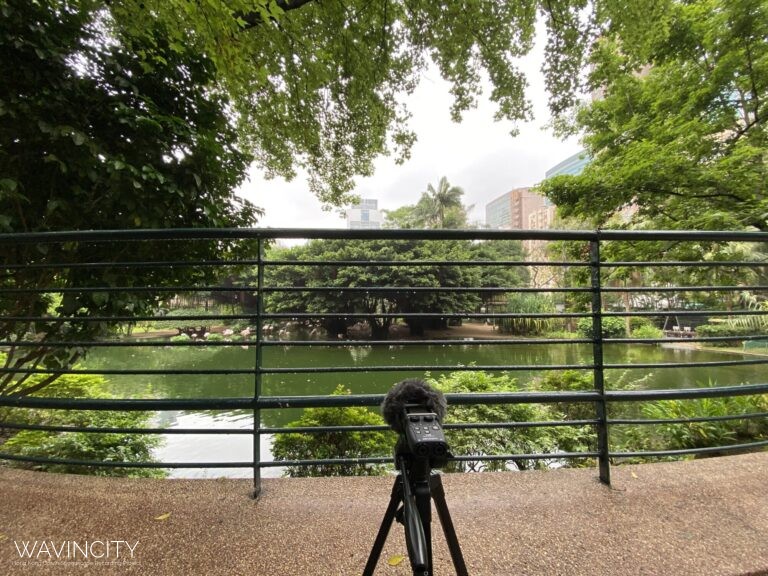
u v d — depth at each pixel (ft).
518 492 5.36
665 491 5.37
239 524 4.63
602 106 24.52
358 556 4.03
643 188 19.57
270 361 49.42
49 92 7.58
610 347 50.29
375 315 5.50
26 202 8.48
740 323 37.93
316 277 74.49
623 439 13.43
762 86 17.51
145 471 11.71
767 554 4.02
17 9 7.61
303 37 15.96
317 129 19.69
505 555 4.00
